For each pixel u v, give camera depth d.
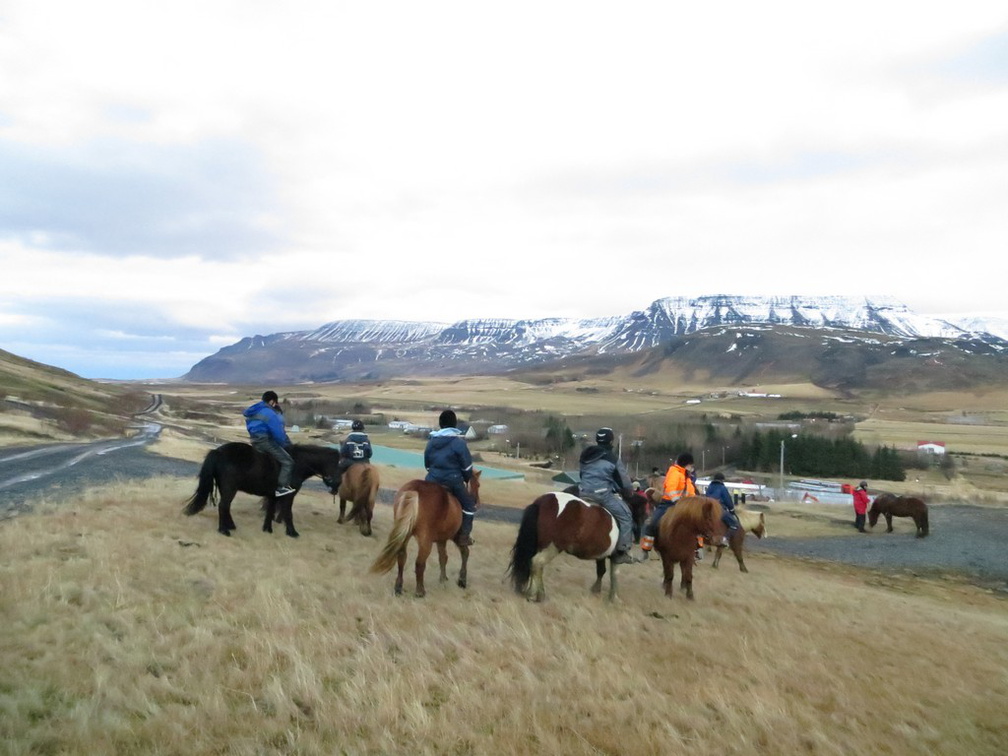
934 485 73.56
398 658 7.12
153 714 5.39
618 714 6.38
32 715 5.15
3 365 115.81
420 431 117.19
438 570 11.96
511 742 5.62
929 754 6.80
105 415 88.56
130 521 12.38
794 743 6.41
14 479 21.27
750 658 8.82
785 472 89.50
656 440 101.00
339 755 5.14
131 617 7.26
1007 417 183.25
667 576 12.41
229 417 142.12
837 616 12.91
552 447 101.31
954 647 11.93
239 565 10.12
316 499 20.56
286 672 6.43
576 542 10.49
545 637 8.48
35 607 7.06
